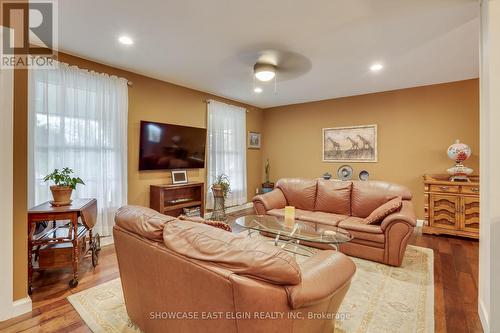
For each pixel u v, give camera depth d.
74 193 3.08
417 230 4.05
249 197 5.96
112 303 2.01
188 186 4.22
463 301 2.06
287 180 4.28
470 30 2.46
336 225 3.13
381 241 2.79
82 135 3.14
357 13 2.20
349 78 3.92
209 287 1.07
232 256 1.05
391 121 4.61
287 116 5.89
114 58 3.21
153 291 1.41
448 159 4.15
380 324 1.78
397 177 4.57
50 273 2.49
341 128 5.14
